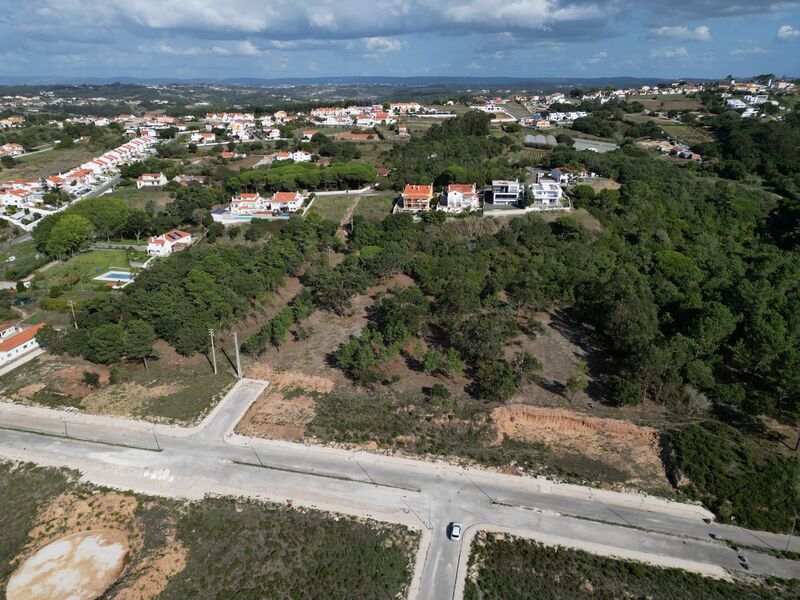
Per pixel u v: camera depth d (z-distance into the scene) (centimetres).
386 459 6644
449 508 5903
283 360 8881
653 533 5619
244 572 5138
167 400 7838
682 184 17175
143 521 5728
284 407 7650
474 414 7350
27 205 18138
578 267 12256
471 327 8631
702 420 7169
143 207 17375
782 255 13000
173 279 10812
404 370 8425
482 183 17038
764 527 5703
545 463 6612
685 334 8881
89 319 9525
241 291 10606
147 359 8969
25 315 10681
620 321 8750
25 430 7188
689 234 14638
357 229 13988
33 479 6325
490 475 6412
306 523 5656
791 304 9162
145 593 4912
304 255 12925
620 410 7406
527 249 13225
